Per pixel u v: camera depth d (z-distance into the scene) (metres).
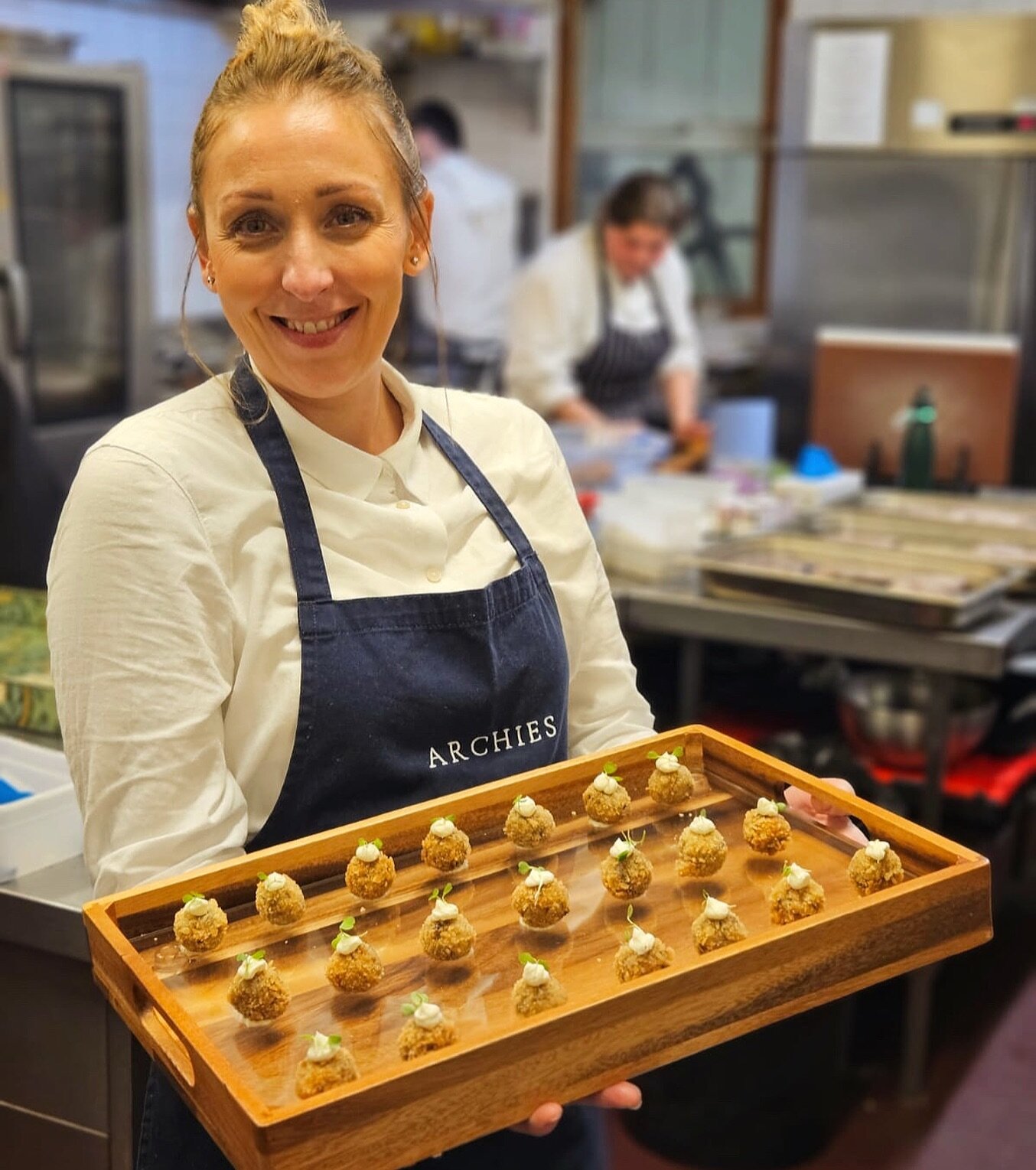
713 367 5.23
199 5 4.70
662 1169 2.44
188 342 1.30
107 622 1.14
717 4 5.54
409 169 1.23
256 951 1.14
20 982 1.50
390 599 1.28
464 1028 1.06
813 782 1.33
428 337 5.32
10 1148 1.56
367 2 4.49
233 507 1.22
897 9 5.17
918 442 3.45
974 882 1.17
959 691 2.84
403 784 1.30
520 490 1.43
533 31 5.66
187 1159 1.25
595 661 1.49
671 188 4.24
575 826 1.35
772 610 2.61
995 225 4.51
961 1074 2.77
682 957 1.15
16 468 2.79
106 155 4.14
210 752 1.18
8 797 1.60
